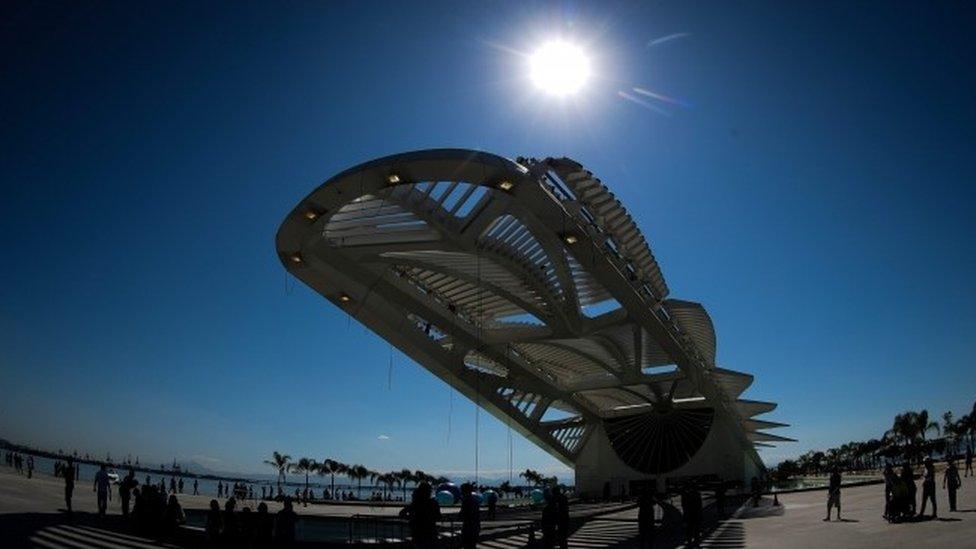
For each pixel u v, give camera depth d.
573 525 23.41
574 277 29.19
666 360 40.50
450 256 26.06
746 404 49.50
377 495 52.16
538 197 21.23
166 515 16.47
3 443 57.59
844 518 18.50
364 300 30.52
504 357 36.44
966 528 13.33
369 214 24.39
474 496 12.54
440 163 20.20
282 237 24.84
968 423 72.75
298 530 19.78
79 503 22.36
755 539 15.52
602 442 49.72
